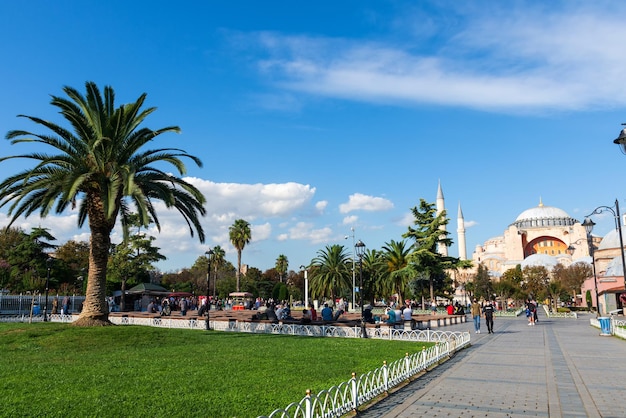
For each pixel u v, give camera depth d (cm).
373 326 2230
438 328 3053
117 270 4838
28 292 5081
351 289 6475
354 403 784
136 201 1850
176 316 3108
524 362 1383
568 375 1159
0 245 5912
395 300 6694
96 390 908
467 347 1797
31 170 1842
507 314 5062
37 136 1973
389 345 1798
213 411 755
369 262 6462
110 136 2016
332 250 6294
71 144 2081
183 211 2331
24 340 1745
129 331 1858
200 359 1348
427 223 5469
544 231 13162
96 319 2055
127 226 2334
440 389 984
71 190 1750
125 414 736
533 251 13400
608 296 6116
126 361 1307
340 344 1827
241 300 6656
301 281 10750
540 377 1130
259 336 2183
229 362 1290
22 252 5341
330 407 750
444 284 5906
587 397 914
